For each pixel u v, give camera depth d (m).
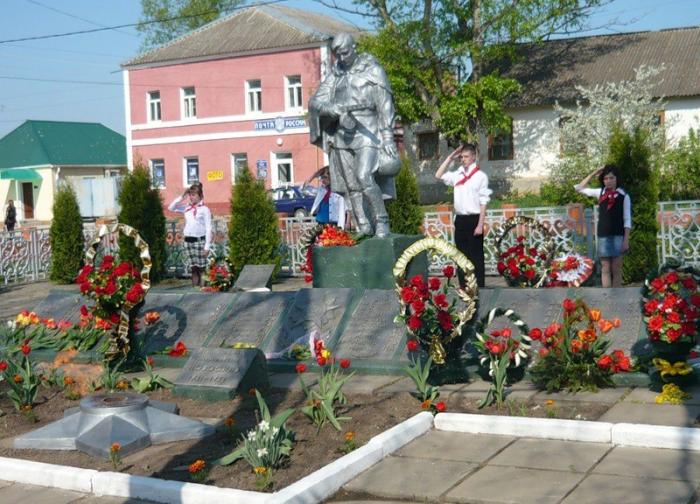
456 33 33.91
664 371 6.74
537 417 6.37
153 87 43.59
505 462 5.48
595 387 7.00
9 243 19.31
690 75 35.94
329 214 13.59
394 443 5.87
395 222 15.65
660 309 6.73
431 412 6.51
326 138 10.73
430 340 7.43
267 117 40.88
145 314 9.70
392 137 10.50
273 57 40.53
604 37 40.75
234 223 16.47
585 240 14.11
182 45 43.38
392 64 33.19
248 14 43.06
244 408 7.23
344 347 8.65
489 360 7.25
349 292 9.15
